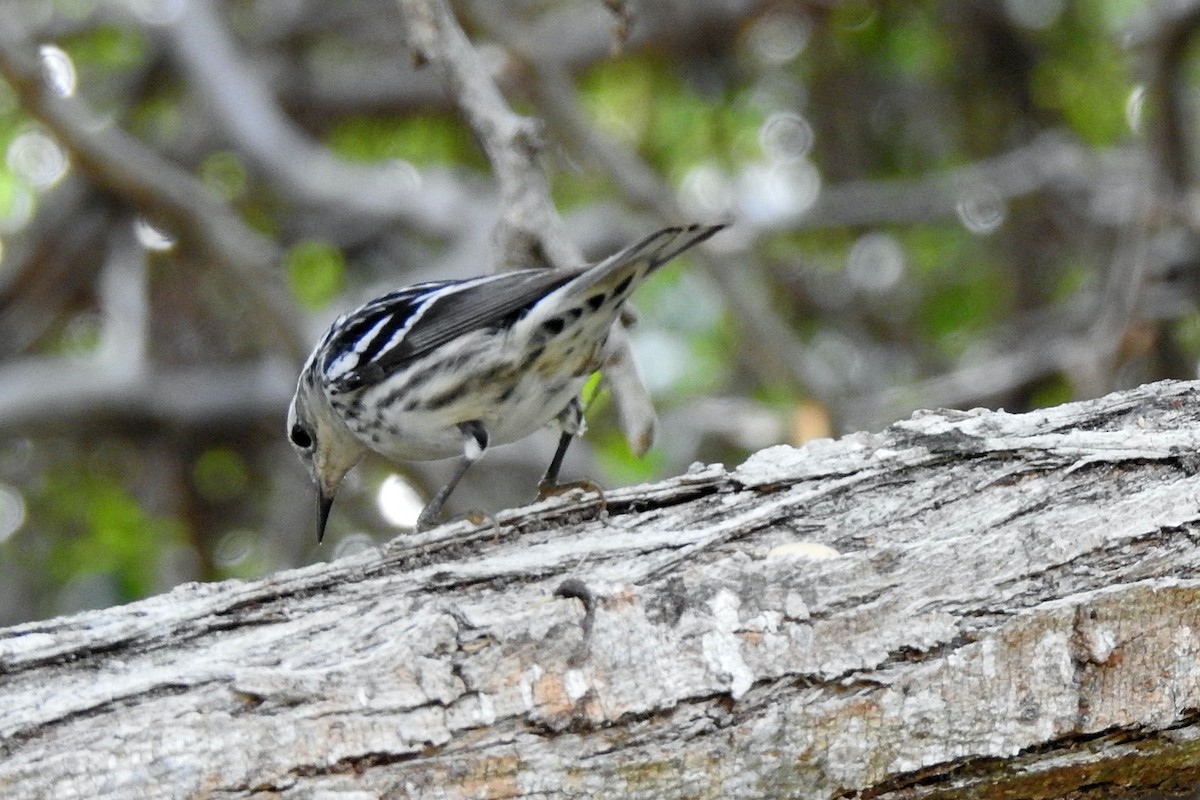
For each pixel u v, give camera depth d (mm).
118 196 15625
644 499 5949
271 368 15922
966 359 16719
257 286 13734
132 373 15273
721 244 14023
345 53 18953
